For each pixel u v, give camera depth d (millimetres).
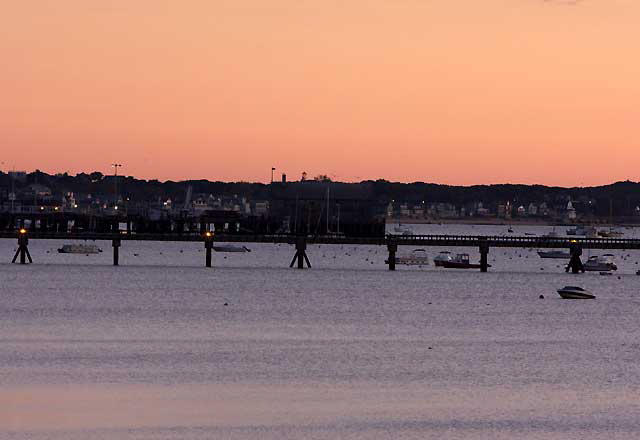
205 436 197000
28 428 199375
